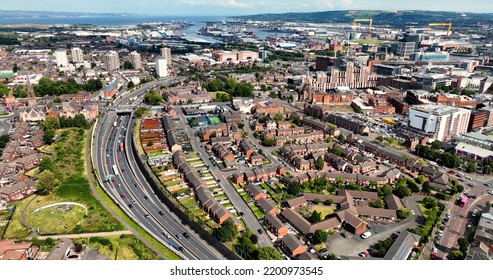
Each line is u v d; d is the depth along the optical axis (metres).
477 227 195.00
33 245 178.50
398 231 198.12
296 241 180.50
